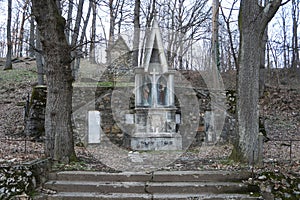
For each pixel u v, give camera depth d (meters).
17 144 10.06
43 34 7.59
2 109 14.81
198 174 6.63
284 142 11.24
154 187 6.30
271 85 19.25
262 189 6.23
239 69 7.69
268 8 7.41
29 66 24.05
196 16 17.98
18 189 5.98
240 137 7.60
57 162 7.55
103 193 6.22
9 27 19.59
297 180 6.27
